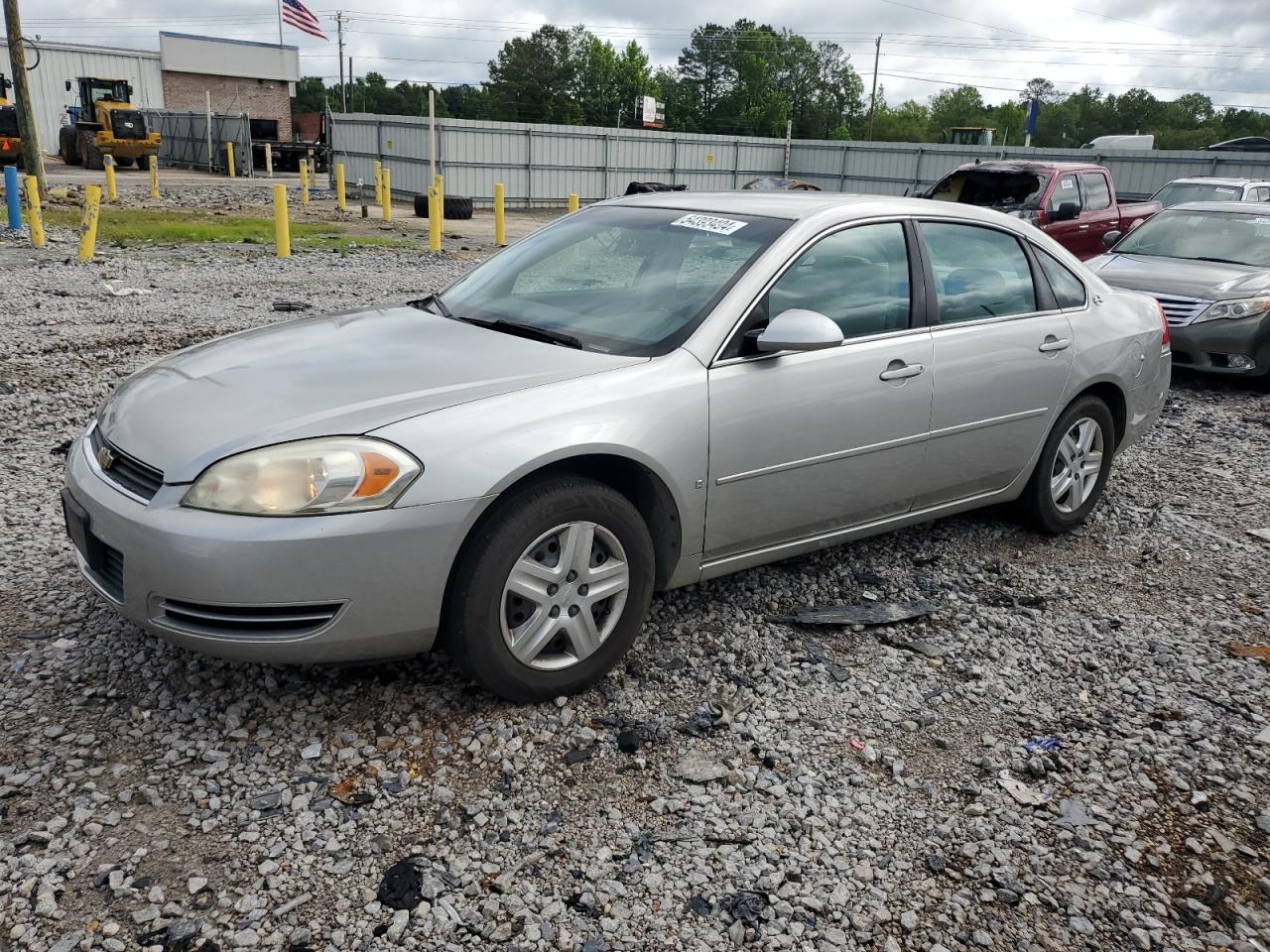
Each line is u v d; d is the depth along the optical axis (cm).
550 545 321
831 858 270
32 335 870
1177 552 498
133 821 269
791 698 346
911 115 13412
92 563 311
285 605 283
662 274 386
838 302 390
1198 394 883
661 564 359
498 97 12062
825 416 378
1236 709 353
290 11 3650
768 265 372
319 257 1559
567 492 313
